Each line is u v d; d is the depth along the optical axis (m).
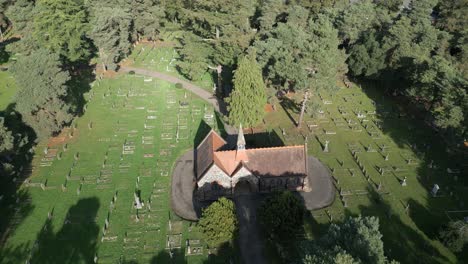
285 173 62.28
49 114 71.75
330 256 37.66
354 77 103.69
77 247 54.34
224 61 83.94
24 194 63.00
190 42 88.38
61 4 87.19
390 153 75.00
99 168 69.12
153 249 54.53
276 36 85.75
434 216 60.66
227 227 50.69
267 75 81.06
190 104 89.25
